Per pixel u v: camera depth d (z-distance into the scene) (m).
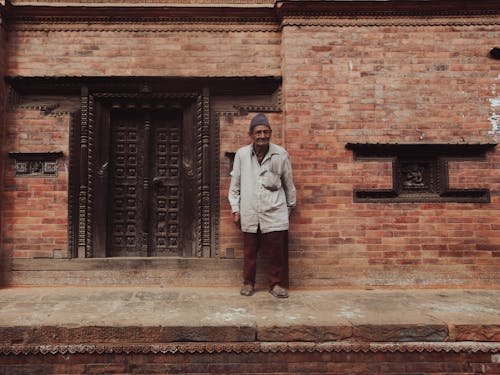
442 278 4.43
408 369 3.04
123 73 4.67
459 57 4.61
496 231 4.47
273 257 4.05
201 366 3.00
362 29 4.62
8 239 4.47
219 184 4.66
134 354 2.99
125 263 4.50
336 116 4.53
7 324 3.01
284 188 4.21
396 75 4.59
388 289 4.37
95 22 4.70
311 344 3.00
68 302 3.70
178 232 4.80
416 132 4.54
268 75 4.68
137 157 4.86
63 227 4.51
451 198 4.50
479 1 4.56
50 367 2.98
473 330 3.04
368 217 4.46
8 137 4.56
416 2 4.55
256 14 4.76
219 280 4.54
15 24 4.66
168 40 4.74
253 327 3.00
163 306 3.55
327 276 4.39
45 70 4.63
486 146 4.48
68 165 4.56
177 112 4.91
